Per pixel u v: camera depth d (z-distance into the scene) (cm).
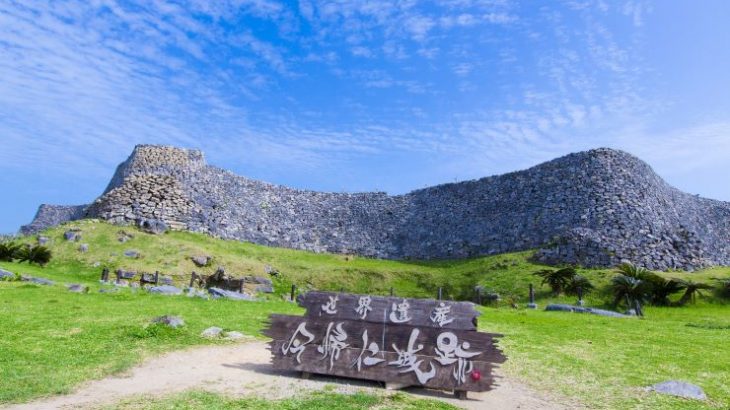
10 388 1130
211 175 8025
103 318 1936
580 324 2695
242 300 3128
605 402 1274
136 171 7350
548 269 5453
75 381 1217
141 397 1118
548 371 1583
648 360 1766
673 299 4638
